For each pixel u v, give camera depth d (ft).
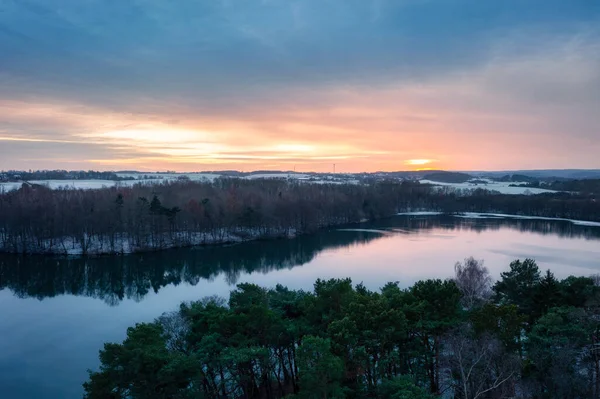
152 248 466.70
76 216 467.52
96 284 341.82
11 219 451.12
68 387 168.14
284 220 565.53
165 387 98.99
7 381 172.65
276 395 136.36
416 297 133.59
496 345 108.78
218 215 526.98
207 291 304.71
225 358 104.53
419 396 88.89
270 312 123.54
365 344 112.78
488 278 259.19
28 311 266.77
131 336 106.11
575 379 108.17
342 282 139.54
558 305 149.79
